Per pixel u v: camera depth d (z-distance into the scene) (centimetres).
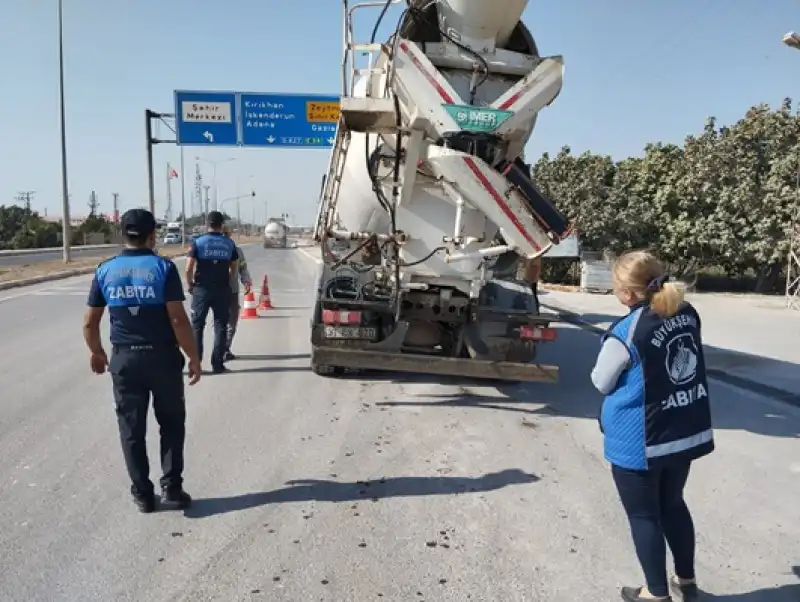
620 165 2673
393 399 700
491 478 480
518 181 643
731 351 1059
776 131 2198
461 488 460
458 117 597
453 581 337
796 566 362
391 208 688
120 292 393
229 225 869
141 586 325
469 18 610
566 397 735
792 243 1853
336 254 768
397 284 690
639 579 342
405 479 474
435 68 595
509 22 618
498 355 714
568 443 568
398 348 696
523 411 671
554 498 445
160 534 381
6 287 1977
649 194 2548
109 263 400
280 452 525
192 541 373
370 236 740
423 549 369
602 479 482
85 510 411
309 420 615
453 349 736
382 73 640
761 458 540
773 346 1111
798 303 1805
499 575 344
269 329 1184
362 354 662
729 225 2278
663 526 317
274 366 855
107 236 7388
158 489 446
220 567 345
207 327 1162
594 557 365
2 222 6619
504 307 723
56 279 2362
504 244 686
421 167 650
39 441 540
